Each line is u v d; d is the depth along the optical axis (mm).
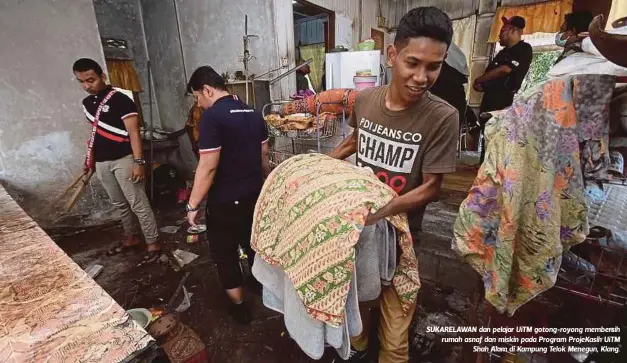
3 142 2455
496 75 3006
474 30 4758
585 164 689
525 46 2895
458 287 1759
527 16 4188
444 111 957
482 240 806
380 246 890
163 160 4371
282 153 2475
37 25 2439
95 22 2670
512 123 710
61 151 2689
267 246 890
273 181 977
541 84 685
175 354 1231
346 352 848
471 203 806
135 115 2092
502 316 942
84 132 2766
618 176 847
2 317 666
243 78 3289
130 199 2229
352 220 691
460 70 3076
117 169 2135
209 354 1465
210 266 2201
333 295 709
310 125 1860
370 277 866
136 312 1382
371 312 1268
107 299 726
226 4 3238
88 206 2871
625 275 773
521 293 788
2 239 1066
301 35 5117
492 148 757
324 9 3877
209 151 1356
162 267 2209
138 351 586
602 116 643
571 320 891
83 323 647
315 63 4973
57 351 576
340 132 1967
